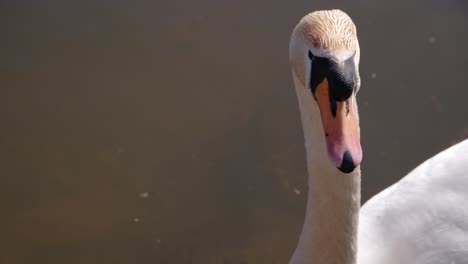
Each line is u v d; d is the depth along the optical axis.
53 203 6.74
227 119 7.28
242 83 7.54
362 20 7.89
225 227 6.54
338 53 3.27
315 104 3.67
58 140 7.18
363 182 6.77
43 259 6.35
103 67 7.75
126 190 6.83
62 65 7.76
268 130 7.17
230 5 8.16
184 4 8.20
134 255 6.39
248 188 6.79
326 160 3.81
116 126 7.28
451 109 7.20
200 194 6.78
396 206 4.98
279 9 8.11
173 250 6.41
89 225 6.60
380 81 7.42
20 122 7.31
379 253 4.80
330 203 3.94
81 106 7.44
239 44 7.86
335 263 4.11
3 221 6.61
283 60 7.70
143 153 7.07
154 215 6.66
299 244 4.33
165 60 7.80
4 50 7.87
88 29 8.07
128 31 8.06
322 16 3.48
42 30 8.05
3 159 7.04
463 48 7.62
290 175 6.86
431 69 7.48
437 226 4.84
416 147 6.94
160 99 7.47
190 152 7.05
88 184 6.88
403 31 7.79
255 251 6.35
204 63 7.73
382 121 7.12
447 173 5.05
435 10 7.94
